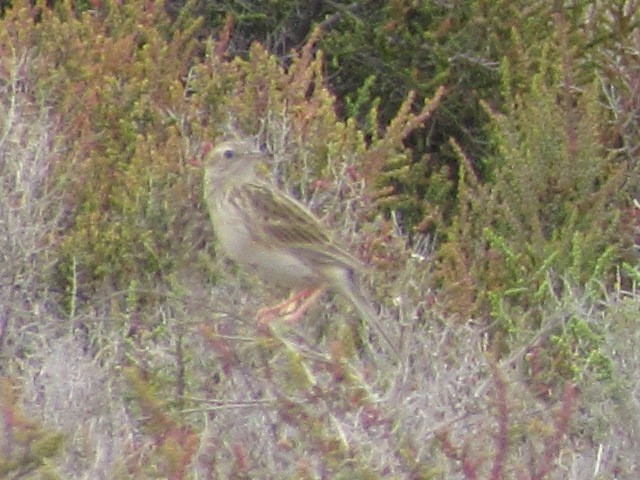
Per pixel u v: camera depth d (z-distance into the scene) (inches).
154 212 541.0
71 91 591.8
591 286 545.0
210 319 464.4
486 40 722.2
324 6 759.1
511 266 586.9
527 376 507.2
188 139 580.4
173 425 409.7
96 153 579.5
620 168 648.4
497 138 669.3
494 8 716.0
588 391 479.8
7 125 540.4
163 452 396.2
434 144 743.7
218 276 525.3
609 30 713.6
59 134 572.4
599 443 468.1
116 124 600.1
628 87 700.7
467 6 722.8
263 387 447.5
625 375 485.4
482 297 553.0
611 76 708.7
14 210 530.0
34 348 501.7
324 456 397.7
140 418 449.7
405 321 484.4
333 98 628.1
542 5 716.7
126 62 625.3
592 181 626.5
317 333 502.3
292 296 490.9
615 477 460.1
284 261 482.9
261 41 765.3
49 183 547.8
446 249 577.0
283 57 745.6
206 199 502.0
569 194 625.9
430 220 631.2
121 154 589.6
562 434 430.9
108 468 417.7
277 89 624.4
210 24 755.4
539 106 639.8
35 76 591.2
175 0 748.6
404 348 458.9
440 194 667.4
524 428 427.2
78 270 537.0
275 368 452.8
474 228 620.7
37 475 389.7
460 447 421.4
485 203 623.8
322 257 480.7
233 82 620.1
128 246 538.0
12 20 630.5
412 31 736.3
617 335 498.6
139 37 679.7
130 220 541.3
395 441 418.9
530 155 626.5
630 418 471.8
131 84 609.3
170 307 512.7
